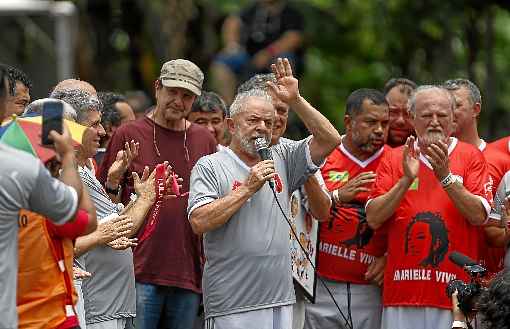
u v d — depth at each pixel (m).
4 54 30.25
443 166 16.02
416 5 30.67
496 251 17.00
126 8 31.14
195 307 17.33
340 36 34.41
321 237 17.27
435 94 16.44
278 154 15.63
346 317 17.27
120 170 16.31
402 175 16.66
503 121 30.38
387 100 18.36
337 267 17.23
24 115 13.81
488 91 30.22
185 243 17.16
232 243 15.01
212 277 15.16
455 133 17.55
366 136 17.25
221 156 15.34
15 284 12.13
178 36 31.14
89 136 14.52
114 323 15.57
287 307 15.25
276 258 15.11
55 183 12.16
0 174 11.98
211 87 28.84
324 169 17.55
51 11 30.11
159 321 17.31
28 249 12.85
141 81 31.28
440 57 30.94
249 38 27.72
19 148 12.31
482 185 16.45
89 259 15.38
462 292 14.30
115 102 18.91
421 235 16.38
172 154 17.30
